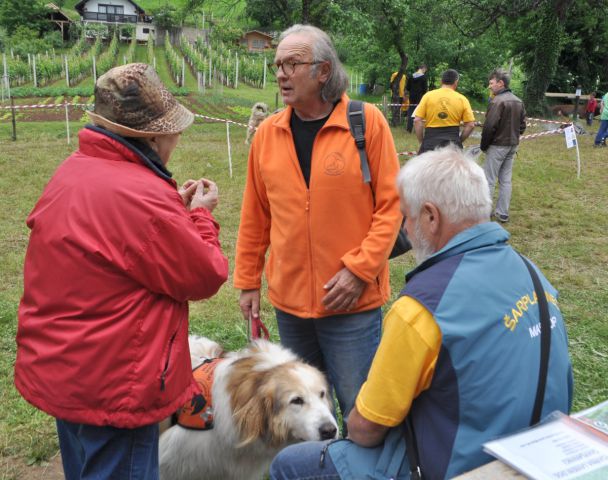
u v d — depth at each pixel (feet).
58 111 78.18
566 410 5.93
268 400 8.20
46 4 241.96
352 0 62.23
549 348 5.69
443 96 29.43
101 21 252.62
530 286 5.85
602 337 16.35
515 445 4.99
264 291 18.92
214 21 194.90
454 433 5.42
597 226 27.27
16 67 124.16
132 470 6.88
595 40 100.94
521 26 92.84
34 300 6.60
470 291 5.43
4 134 53.98
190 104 94.58
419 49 77.66
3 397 12.71
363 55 80.84
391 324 5.53
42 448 11.25
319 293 8.98
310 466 6.62
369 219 8.82
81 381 6.38
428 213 5.96
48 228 6.44
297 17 65.62
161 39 222.07
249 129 47.06
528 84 81.46
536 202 31.17
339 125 8.52
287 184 8.87
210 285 6.84
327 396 8.75
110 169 6.51
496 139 26.63
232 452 8.55
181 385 6.98
